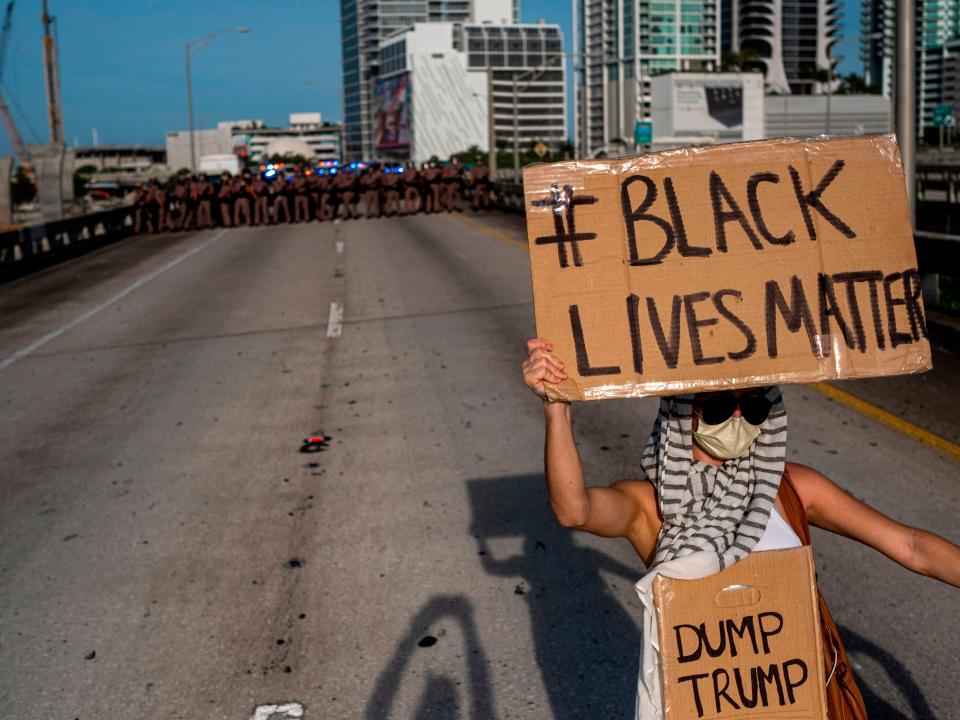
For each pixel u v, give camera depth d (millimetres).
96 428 8445
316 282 18078
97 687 4148
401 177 37125
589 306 2281
